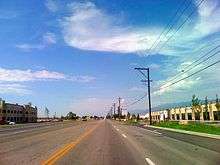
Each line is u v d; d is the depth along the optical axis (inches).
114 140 1085.1
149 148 821.9
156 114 6048.2
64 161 581.9
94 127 2308.1
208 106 3811.5
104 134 1432.1
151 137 1251.8
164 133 1558.8
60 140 1091.9
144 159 612.1
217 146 886.4
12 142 1026.1
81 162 569.6
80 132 1614.2
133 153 708.7
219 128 1825.8
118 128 2135.8
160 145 909.2
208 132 1620.3
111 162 570.9
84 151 745.6
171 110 5300.2
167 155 675.4
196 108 3969.0
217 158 631.8
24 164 546.6
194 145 914.1
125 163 559.8
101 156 653.3
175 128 2180.1
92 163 558.3
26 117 6397.6
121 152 727.7
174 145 911.7
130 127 2349.9
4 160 597.3
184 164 552.1
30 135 1407.5
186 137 1266.0
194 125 2333.9
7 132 1699.1
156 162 573.3
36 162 570.3
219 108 3479.3
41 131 1770.4
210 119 3764.8
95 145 900.6
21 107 6181.1
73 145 898.1
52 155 669.9
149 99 3193.9
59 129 2006.6
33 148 821.9
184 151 756.0
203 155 678.5
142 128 2177.7
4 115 5364.2
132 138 1186.0
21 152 730.8
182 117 4739.2
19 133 1588.3
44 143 973.2
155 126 2637.8
